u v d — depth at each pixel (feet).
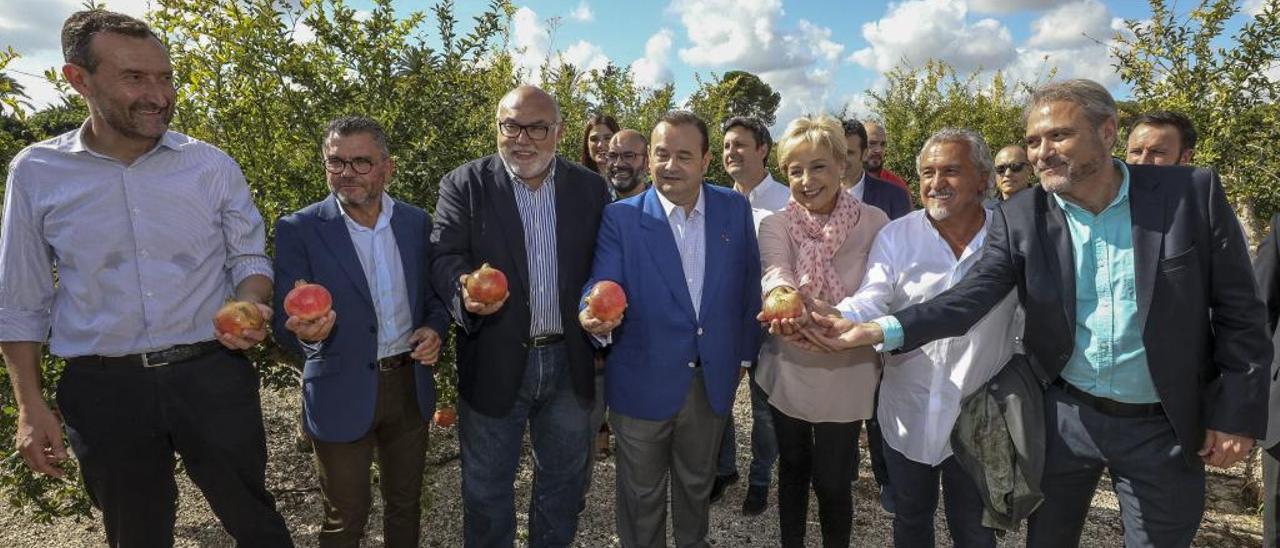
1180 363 7.21
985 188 8.93
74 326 7.78
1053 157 7.27
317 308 7.86
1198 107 17.04
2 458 11.24
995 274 8.10
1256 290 7.22
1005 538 12.49
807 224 10.12
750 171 13.74
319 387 8.99
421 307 9.57
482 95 14.75
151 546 8.32
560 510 10.52
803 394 9.89
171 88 7.61
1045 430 8.11
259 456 8.73
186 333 8.05
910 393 8.89
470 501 10.15
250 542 8.71
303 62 12.66
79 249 7.61
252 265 8.61
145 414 7.95
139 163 7.77
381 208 9.41
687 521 10.29
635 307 9.61
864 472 15.74
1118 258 7.48
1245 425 7.11
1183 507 7.65
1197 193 7.23
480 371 9.65
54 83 12.02
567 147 24.67
